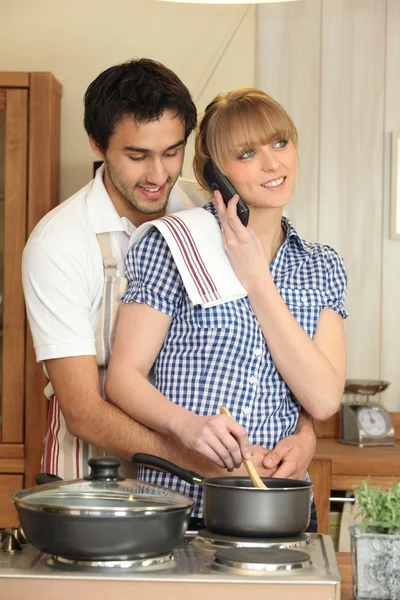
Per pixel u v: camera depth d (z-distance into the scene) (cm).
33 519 132
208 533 149
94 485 135
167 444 178
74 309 187
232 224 179
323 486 320
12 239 353
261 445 183
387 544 130
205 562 135
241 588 125
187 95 193
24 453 350
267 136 179
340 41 383
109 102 188
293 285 191
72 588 126
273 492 144
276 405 185
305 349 180
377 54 383
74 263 189
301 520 146
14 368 352
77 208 198
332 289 194
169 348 182
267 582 124
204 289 176
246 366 180
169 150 192
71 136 389
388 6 383
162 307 180
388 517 133
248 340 179
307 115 385
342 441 363
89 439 181
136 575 126
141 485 139
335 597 124
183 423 168
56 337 184
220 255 181
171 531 133
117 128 189
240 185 182
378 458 321
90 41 389
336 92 384
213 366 178
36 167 353
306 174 385
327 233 386
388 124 385
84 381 183
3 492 350
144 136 187
